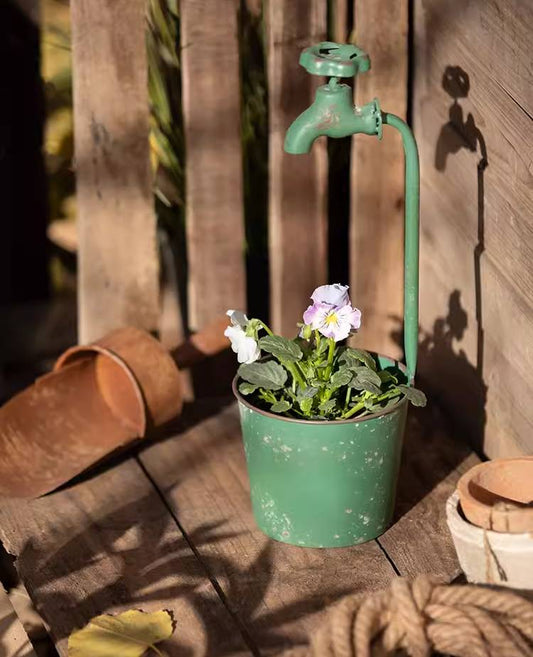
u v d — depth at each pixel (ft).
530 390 8.16
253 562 7.76
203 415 9.53
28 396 9.04
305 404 7.49
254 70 9.77
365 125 7.34
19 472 8.70
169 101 9.86
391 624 6.61
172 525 8.19
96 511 8.36
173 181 10.18
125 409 9.26
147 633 7.13
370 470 7.57
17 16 11.15
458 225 8.89
